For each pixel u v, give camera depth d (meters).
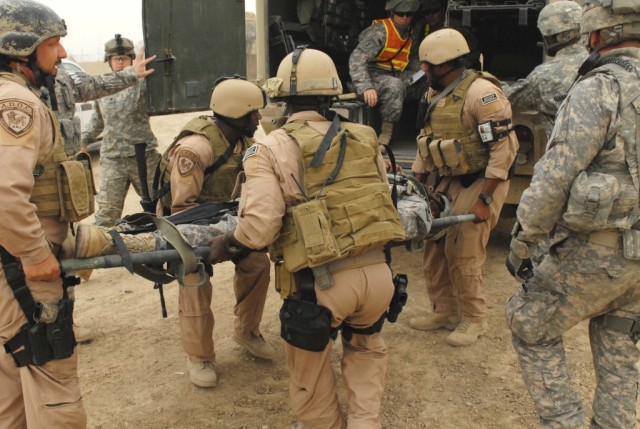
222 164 3.13
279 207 2.30
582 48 3.81
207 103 4.62
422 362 3.61
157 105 4.34
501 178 3.40
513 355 3.64
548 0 4.79
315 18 6.07
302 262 2.28
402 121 6.16
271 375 3.51
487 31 6.00
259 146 2.37
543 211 2.25
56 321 2.22
